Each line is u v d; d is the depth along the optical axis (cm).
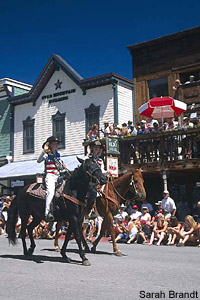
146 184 2050
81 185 853
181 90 1977
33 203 898
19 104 2742
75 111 2456
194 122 1792
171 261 876
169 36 2055
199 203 1462
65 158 2403
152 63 2144
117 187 1041
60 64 2498
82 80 2389
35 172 2284
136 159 1736
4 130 2797
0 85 2812
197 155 1606
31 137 2658
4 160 2719
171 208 1516
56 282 621
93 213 1063
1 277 667
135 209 1584
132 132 1833
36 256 962
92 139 1900
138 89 2181
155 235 1361
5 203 2111
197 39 1994
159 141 1708
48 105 2591
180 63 2045
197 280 635
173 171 1733
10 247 1254
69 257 944
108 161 1627
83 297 520
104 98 2336
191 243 1303
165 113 1761
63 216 867
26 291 560
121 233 1458
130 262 852
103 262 849
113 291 555
